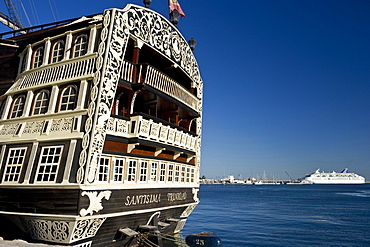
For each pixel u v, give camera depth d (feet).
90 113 43.24
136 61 54.49
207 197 344.69
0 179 47.32
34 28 60.95
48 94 50.44
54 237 41.47
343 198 308.19
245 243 83.05
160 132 58.44
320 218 143.33
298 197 331.98
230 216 151.12
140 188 52.80
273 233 99.86
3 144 49.73
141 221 55.72
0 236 47.42
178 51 70.90
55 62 51.83
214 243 51.11
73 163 41.83
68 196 40.55
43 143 45.73
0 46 63.41
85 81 46.19
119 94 53.67
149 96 60.75
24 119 50.65
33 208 42.68
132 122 52.26
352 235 97.81
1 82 61.67
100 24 48.47
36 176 43.83
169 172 66.08
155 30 60.13
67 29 52.95
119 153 49.52
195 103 81.46
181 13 76.64
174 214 71.20
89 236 43.73
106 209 44.73
